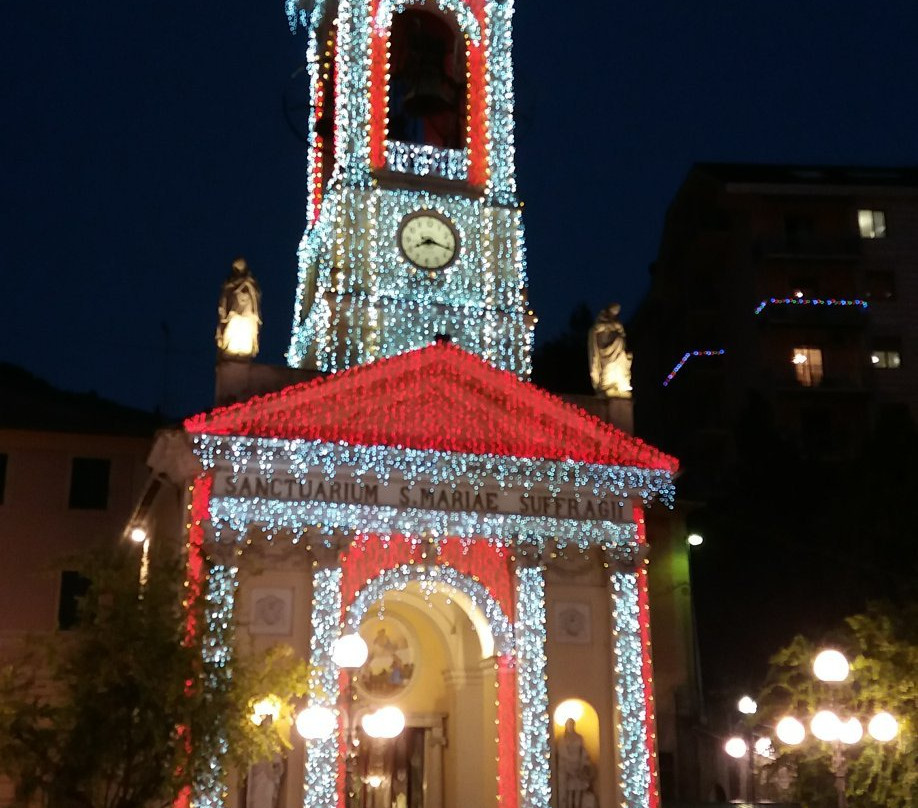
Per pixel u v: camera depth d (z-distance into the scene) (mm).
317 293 28031
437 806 26172
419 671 27078
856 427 43375
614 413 26906
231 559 22734
